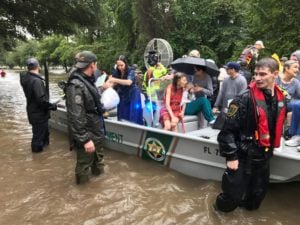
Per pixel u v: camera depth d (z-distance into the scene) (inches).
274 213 150.2
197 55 252.1
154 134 196.9
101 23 799.7
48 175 192.5
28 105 229.0
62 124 281.7
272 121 132.2
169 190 170.4
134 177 185.5
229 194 138.3
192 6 889.5
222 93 221.8
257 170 138.4
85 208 154.2
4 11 737.6
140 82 283.3
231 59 771.4
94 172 188.2
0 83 951.0
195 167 181.8
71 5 721.0
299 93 199.2
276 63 127.5
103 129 187.3
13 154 229.6
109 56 1061.1
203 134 189.2
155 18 893.2
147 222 142.9
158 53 317.7
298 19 618.8
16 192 170.7
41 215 148.9
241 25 874.8
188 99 224.7
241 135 133.3
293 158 144.3
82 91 168.4
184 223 142.0
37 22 757.3
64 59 1539.1
